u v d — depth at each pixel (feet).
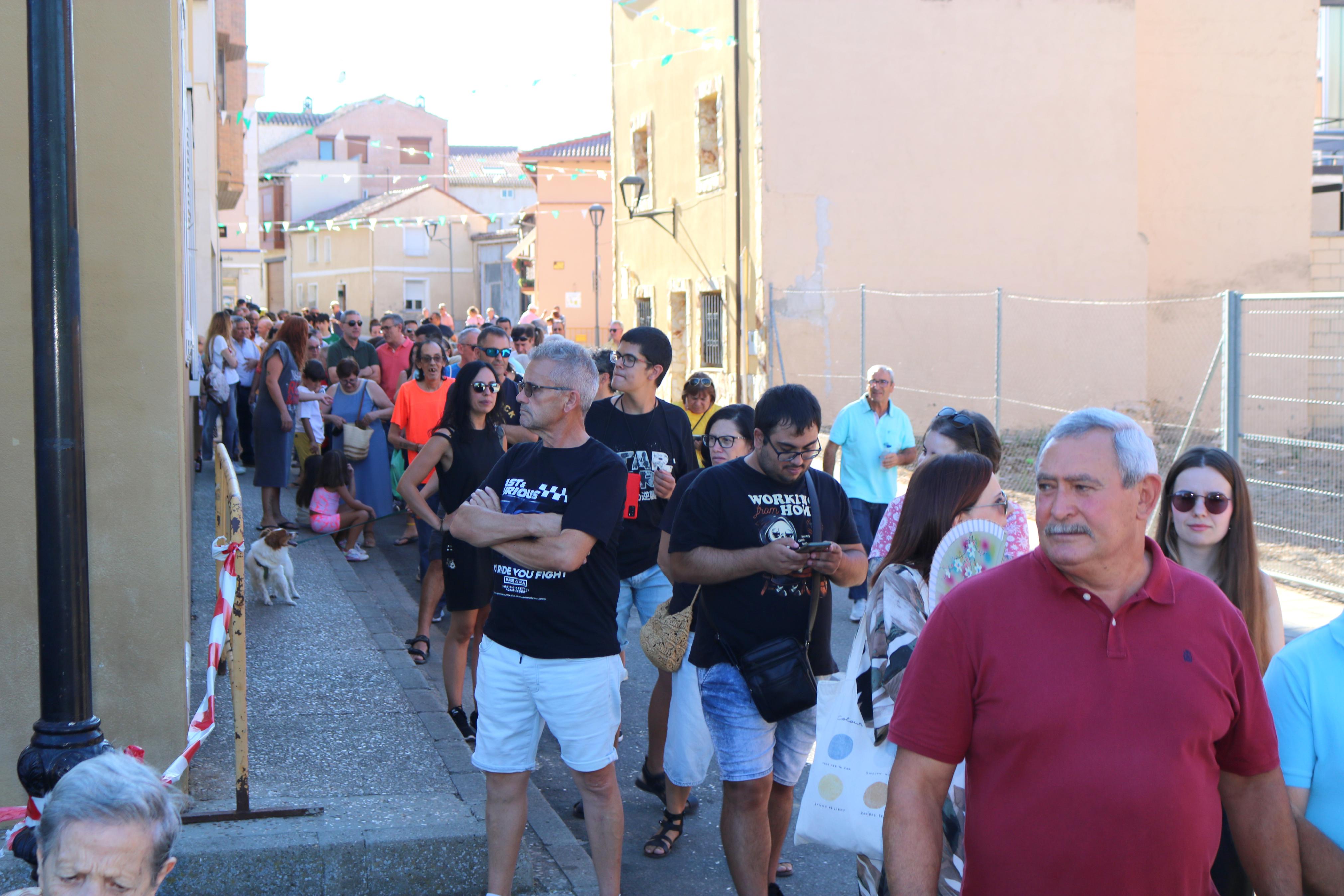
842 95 60.13
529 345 38.37
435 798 14.92
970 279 61.77
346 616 25.07
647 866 15.19
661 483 17.89
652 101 74.38
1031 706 7.46
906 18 60.34
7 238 13.87
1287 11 66.54
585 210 121.70
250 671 20.70
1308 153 67.21
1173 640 7.53
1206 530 11.75
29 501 14.11
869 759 10.43
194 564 28.84
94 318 14.03
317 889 13.25
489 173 198.90
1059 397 62.75
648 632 14.34
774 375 59.93
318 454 37.55
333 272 180.34
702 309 68.74
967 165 61.41
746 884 12.71
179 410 14.39
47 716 9.92
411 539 35.99
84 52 13.84
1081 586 7.61
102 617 14.25
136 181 14.07
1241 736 7.80
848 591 28.60
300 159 198.29
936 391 61.57
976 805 7.78
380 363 46.29
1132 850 7.31
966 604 7.86
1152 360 65.92
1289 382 65.46
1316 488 42.52
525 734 12.94
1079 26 61.72
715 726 12.98
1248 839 8.02
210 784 15.23
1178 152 66.39
